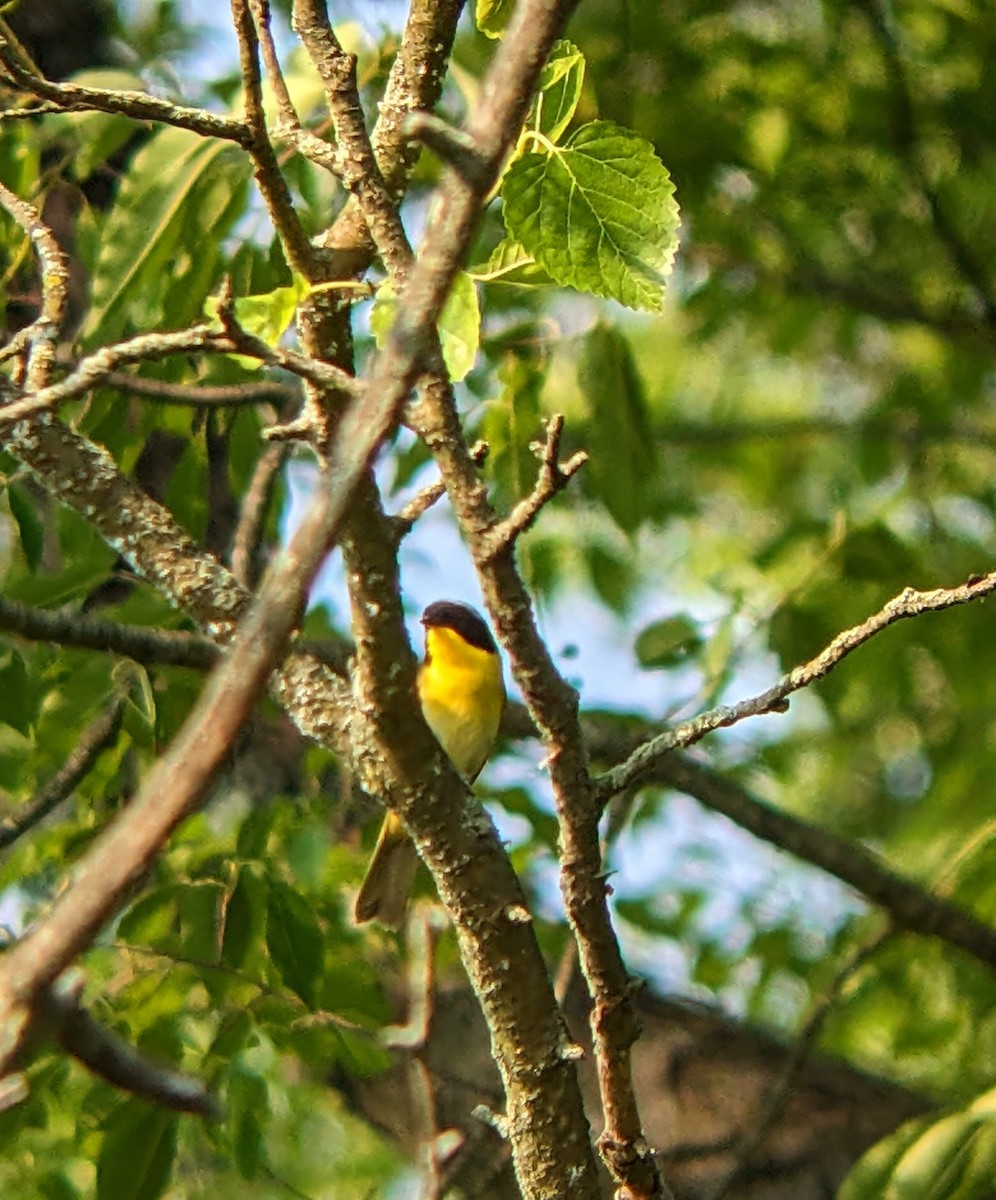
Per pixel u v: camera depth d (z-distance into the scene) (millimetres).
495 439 10609
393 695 5070
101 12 12297
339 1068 11570
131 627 8984
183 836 9648
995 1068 11930
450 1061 10695
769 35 15359
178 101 10039
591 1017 5297
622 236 4918
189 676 9203
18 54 7078
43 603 8797
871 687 14711
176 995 9656
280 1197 10273
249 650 2094
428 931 6074
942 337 16594
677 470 17141
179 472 9781
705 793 11078
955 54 15477
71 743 9602
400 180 5430
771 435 17094
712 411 17656
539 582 13523
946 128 15539
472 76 8094
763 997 12672
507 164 4887
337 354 4883
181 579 5590
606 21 14258
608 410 10195
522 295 11422
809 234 16109
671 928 12547
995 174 15836
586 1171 5500
